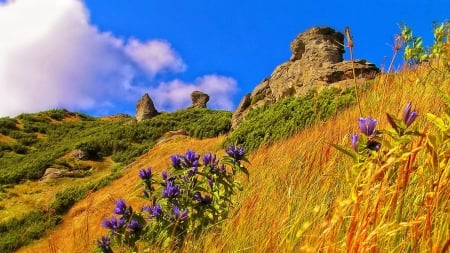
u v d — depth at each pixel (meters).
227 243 3.17
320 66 20.45
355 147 1.72
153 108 48.41
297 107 13.24
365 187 1.47
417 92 4.32
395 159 1.46
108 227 3.86
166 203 3.84
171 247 3.60
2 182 30.94
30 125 47.75
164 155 24.61
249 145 13.40
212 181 4.08
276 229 2.59
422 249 1.50
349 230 1.47
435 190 1.54
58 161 33.09
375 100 4.91
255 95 24.58
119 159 34.41
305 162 3.97
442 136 1.53
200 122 36.75
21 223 19.44
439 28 5.04
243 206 3.66
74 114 56.12
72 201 21.39
